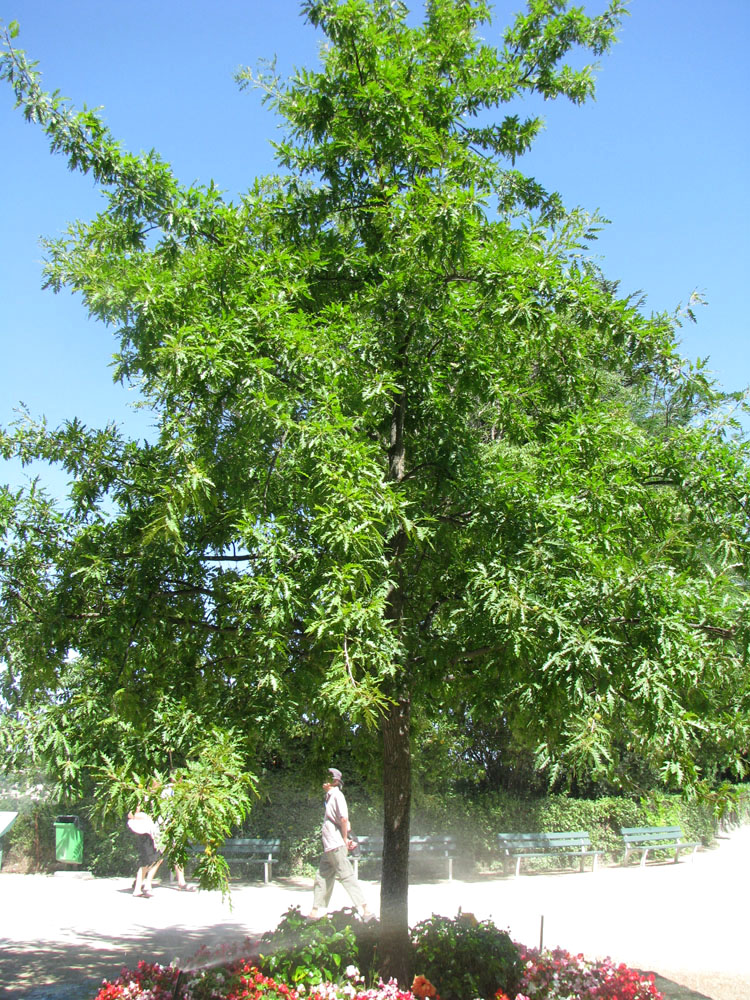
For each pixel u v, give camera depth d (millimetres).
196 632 5363
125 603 4883
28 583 4918
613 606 4086
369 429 5605
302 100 6203
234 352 4609
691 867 14852
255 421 4523
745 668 4551
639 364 5234
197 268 5098
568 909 10414
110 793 3742
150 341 5113
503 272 4852
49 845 13992
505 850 14125
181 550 4875
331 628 4051
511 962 5496
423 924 6023
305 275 5566
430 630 5820
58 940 8242
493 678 5375
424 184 5172
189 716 4273
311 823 13906
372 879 13484
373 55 5895
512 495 4758
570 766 4074
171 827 3521
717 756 4855
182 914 9805
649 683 3918
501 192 6352
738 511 4711
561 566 4301
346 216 6289
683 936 8797
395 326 5531
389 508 4387
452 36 6223
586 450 5129
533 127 6379
